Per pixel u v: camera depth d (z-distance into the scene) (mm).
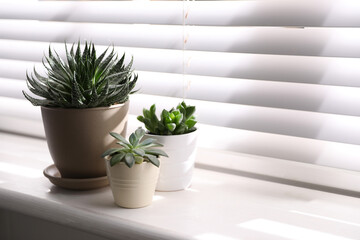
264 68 1007
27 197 986
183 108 975
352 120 947
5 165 1162
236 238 804
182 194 988
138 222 861
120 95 960
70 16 1214
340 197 969
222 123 1066
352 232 823
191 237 807
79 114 931
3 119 1436
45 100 975
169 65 1114
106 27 1196
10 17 1310
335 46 925
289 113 1008
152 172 906
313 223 857
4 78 1385
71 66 964
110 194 997
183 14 1052
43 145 1321
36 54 1299
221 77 1055
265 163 1075
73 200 965
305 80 958
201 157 1161
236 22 1005
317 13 932
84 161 970
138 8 1130
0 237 1216
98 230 895
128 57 1186
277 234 817
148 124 970
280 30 991
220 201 951
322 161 974
